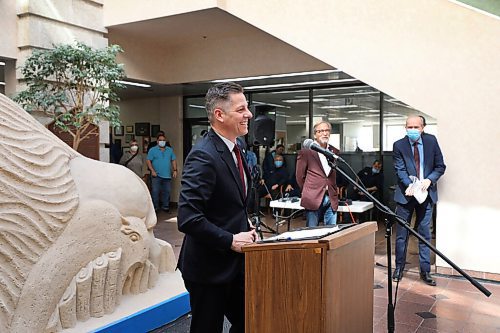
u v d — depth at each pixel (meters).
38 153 3.27
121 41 8.45
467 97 5.23
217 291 2.32
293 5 6.22
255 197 4.72
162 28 8.02
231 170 2.30
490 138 5.13
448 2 5.29
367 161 9.67
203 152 2.23
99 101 7.01
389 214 2.97
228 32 8.41
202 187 2.19
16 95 6.39
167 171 10.38
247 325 2.10
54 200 3.25
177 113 11.55
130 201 3.80
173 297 3.86
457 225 5.30
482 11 5.15
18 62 6.89
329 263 2.00
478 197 5.20
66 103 6.55
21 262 3.04
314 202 5.41
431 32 5.39
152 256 4.17
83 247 3.34
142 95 11.48
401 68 5.56
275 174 9.36
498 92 5.09
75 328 3.20
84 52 6.20
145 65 8.91
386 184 9.48
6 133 3.16
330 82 9.45
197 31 8.28
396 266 5.22
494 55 5.09
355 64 5.82
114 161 11.42
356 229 2.28
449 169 5.32
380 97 9.47
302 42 6.17
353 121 9.76
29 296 3.01
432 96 5.39
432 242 6.45
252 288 2.09
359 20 5.80
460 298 4.55
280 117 10.41
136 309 3.58
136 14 7.52
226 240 2.16
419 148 5.16
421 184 4.98
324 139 5.43
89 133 6.68
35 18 6.84
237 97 2.28
